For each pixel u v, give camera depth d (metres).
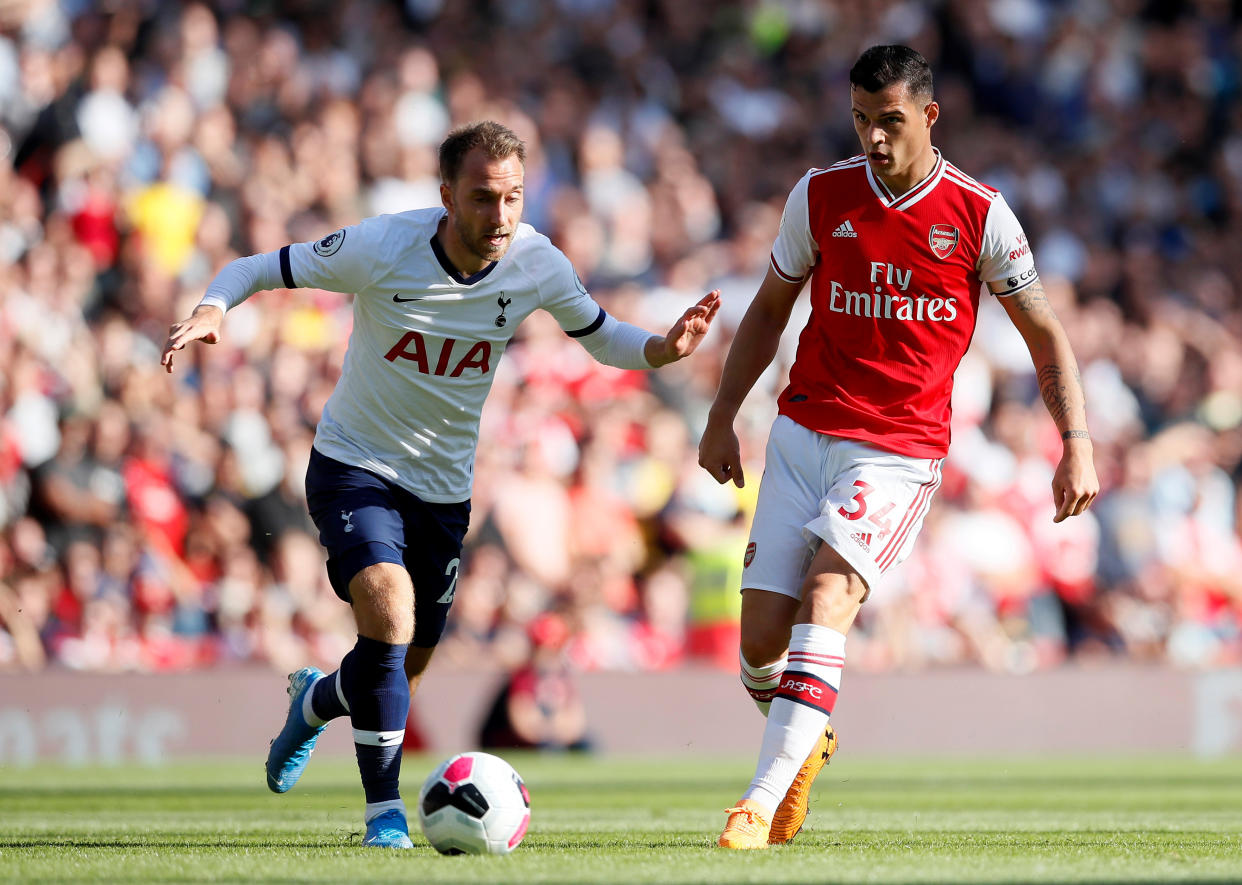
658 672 38.78
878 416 15.52
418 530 16.50
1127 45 67.94
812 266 16.22
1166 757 41.72
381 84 53.31
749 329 16.59
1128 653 46.91
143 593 37.44
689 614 42.47
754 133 61.38
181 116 47.84
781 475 15.75
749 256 53.41
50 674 33.84
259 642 38.44
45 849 14.84
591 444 43.75
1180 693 42.75
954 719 41.03
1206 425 54.44
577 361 46.59
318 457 16.25
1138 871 12.15
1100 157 64.06
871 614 43.75
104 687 34.22
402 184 51.88
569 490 43.31
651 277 52.59
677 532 43.31
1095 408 52.94
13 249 43.94
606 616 41.44
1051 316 15.85
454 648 39.44
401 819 15.22
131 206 45.44
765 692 16.23
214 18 53.03
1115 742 42.16
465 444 16.67
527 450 42.38
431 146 53.53
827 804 24.88
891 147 15.16
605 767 34.41
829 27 65.00
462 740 37.28
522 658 40.03
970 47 65.75
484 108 55.22
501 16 60.41
